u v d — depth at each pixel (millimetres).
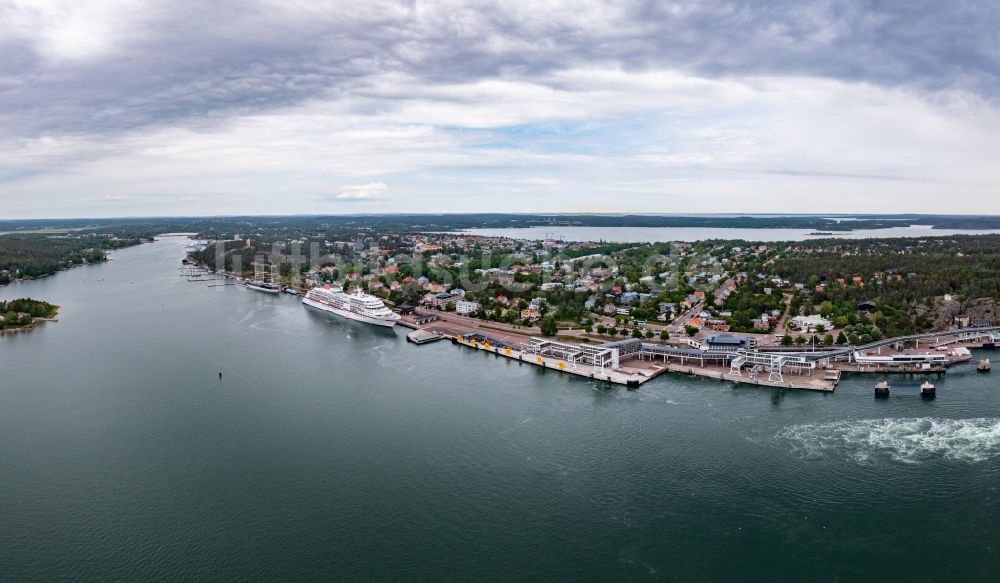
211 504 139375
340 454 163750
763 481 145875
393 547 123562
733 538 124750
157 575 115625
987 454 155375
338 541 125500
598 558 119500
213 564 118625
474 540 125438
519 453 163375
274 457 162250
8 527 130875
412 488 145750
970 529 125625
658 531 127688
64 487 147250
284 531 128875
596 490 143625
